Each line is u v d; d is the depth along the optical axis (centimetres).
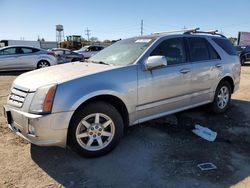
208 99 577
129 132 510
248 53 2105
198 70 534
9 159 404
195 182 351
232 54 638
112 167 386
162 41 491
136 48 486
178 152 433
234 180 358
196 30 572
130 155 421
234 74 635
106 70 414
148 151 435
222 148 450
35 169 378
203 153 430
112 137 419
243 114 630
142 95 445
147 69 446
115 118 416
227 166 392
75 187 339
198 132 509
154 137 489
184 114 617
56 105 365
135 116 446
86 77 392
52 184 345
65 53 2111
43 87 370
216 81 584
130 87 428
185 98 518
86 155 403
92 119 402
